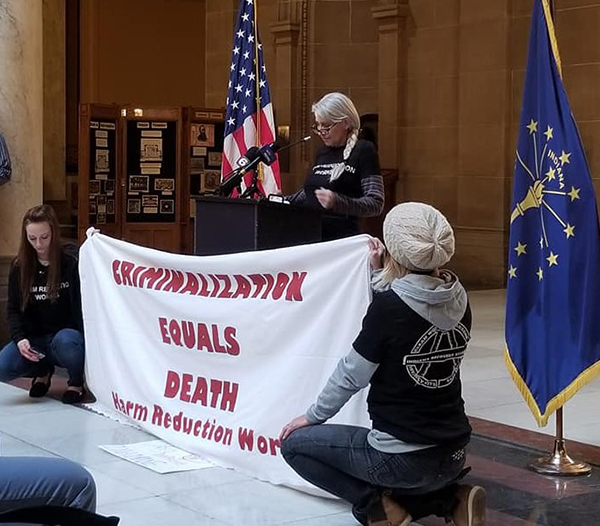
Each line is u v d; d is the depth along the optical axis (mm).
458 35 14695
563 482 5164
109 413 6359
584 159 5191
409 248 3799
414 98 15344
